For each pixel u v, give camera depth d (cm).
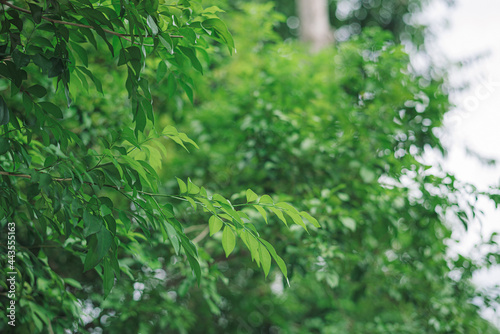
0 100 147
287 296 579
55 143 213
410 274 411
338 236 377
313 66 477
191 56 173
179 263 347
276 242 362
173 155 477
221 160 452
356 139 395
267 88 424
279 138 392
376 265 419
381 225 400
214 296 341
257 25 486
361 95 416
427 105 404
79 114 312
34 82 293
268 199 178
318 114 415
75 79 188
